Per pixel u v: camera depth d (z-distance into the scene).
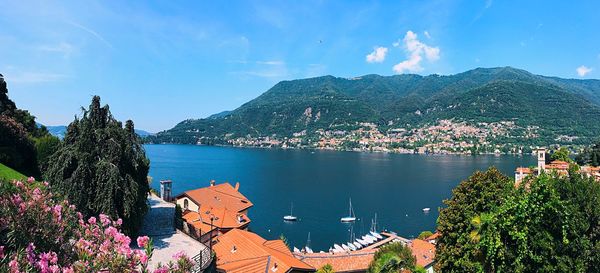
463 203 33.19
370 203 137.75
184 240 32.31
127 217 31.48
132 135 36.19
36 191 14.23
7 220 12.78
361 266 56.59
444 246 33.25
